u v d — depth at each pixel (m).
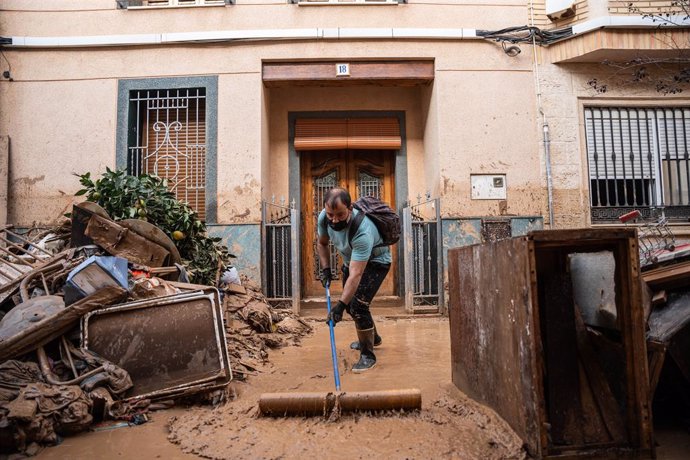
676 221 6.75
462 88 6.70
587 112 6.87
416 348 4.18
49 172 6.54
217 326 2.76
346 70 6.72
